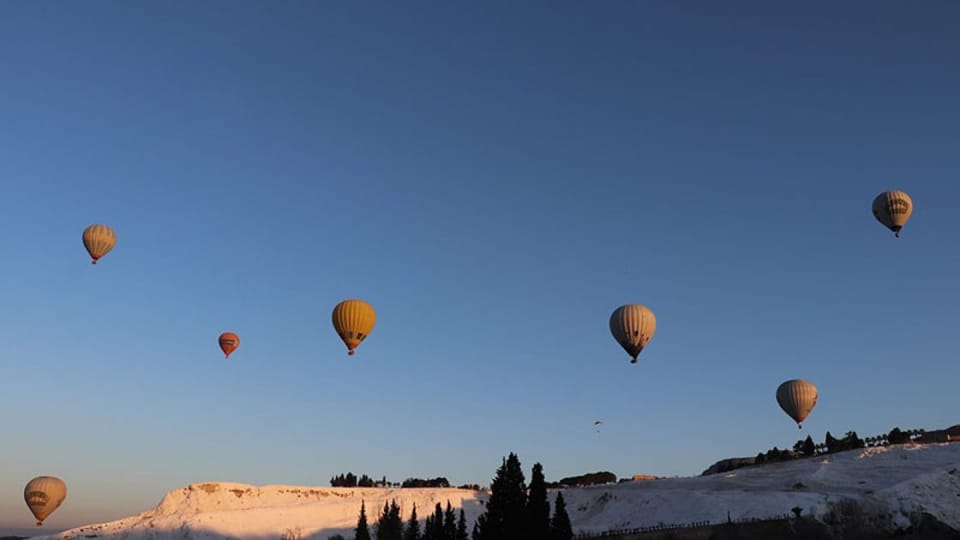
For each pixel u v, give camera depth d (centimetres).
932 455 14350
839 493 12000
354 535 13025
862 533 10512
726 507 11769
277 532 13175
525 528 8412
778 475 14475
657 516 12456
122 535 12850
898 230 11431
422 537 10594
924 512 11194
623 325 10531
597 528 12606
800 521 10550
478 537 9162
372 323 10462
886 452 14862
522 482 8738
